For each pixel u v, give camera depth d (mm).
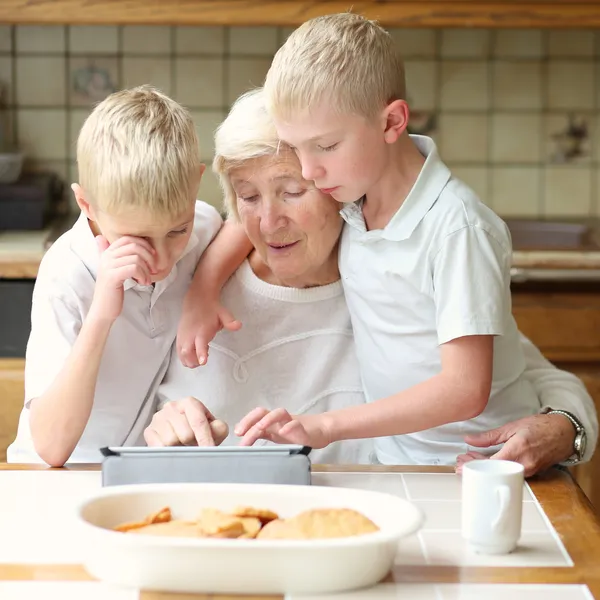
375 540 969
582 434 1459
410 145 1512
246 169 1505
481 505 1078
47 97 3215
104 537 966
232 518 1026
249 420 1299
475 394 1391
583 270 2619
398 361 1538
